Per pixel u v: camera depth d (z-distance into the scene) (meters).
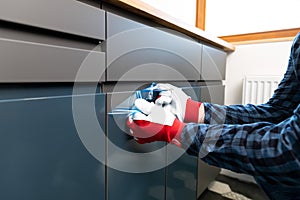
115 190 0.51
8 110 0.30
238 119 0.58
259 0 1.21
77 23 0.39
